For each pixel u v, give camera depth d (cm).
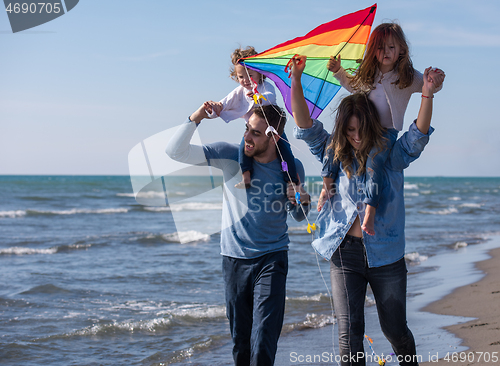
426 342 420
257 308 272
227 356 430
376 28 272
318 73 296
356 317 264
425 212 2380
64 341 470
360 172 266
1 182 5538
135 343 466
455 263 909
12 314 569
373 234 258
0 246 1253
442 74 245
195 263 955
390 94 271
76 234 1530
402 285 267
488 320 485
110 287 727
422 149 259
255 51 418
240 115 363
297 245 1166
